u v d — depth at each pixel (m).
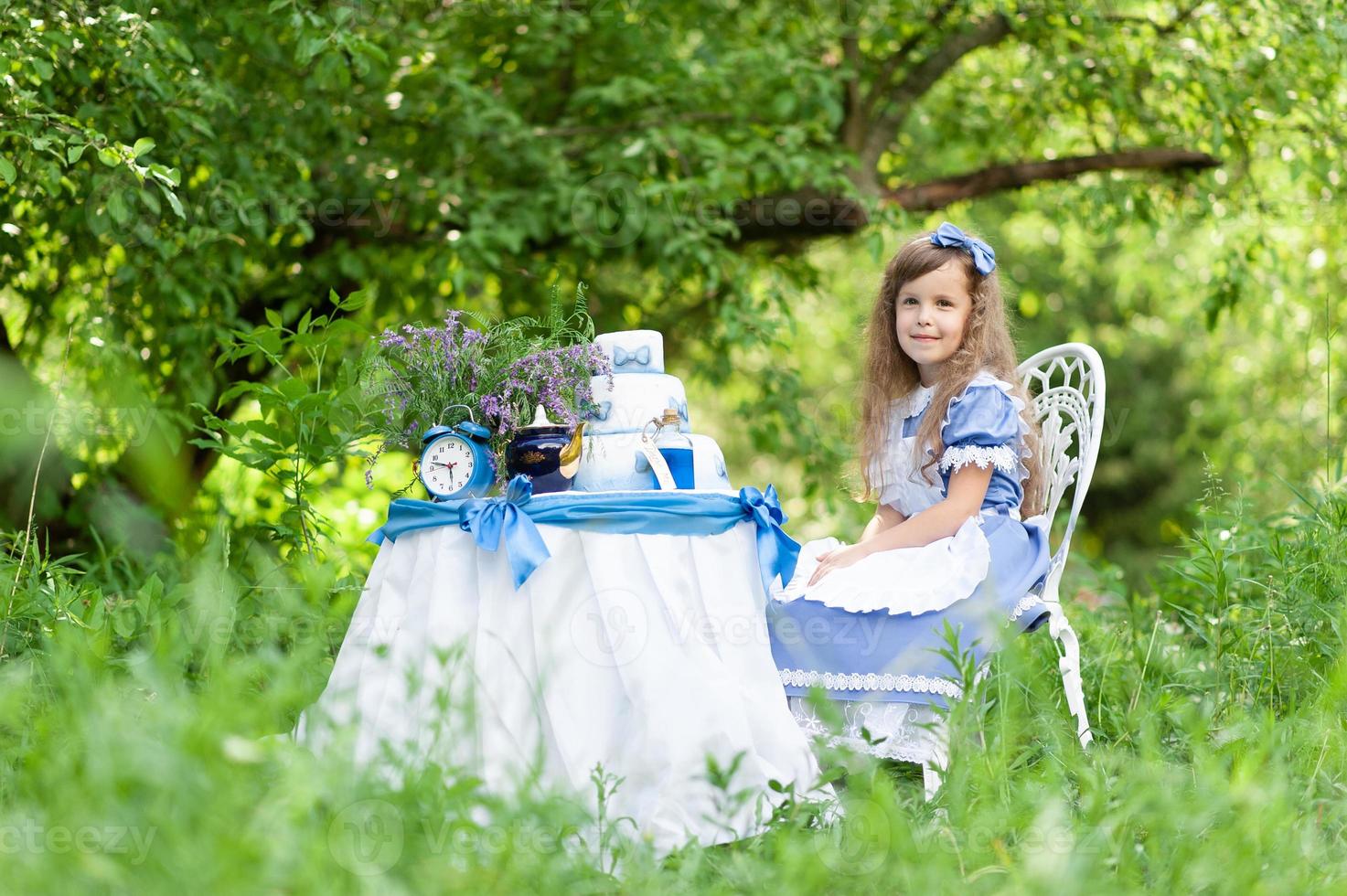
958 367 2.89
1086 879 1.74
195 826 1.48
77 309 4.71
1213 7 5.81
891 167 6.93
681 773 2.25
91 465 4.33
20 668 2.26
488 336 2.69
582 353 2.60
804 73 5.61
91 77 3.98
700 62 5.73
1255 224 6.35
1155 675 3.23
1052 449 3.10
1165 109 6.17
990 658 2.52
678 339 6.62
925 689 2.55
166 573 3.87
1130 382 13.59
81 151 3.43
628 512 2.38
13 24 3.64
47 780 1.68
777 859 1.96
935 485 2.91
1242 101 5.68
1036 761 2.41
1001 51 6.68
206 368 4.57
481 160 5.58
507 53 5.81
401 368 2.72
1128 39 5.98
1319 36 5.16
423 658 2.35
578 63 5.79
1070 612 3.95
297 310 5.30
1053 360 3.18
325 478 4.53
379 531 2.54
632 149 5.20
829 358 10.12
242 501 4.52
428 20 5.48
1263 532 3.69
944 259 2.92
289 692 1.76
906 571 2.69
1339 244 6.36
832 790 2.34
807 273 6.46
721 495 2.52
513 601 2.37
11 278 4.39
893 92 6.31
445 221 5.45
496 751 2.26
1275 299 6.43
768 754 2.39
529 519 2.36
